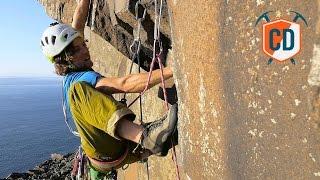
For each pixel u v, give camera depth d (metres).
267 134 2.64
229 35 2.82
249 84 2.71
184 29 3.37
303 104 2.39
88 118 3.87
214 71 3.02
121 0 5.17
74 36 4.10
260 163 2.71
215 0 2.92
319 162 2.34
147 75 3.85
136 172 9.21
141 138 3.77
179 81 3.59
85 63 4.17
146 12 4.91
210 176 3.25
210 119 3.15
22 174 46.66
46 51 4.15
